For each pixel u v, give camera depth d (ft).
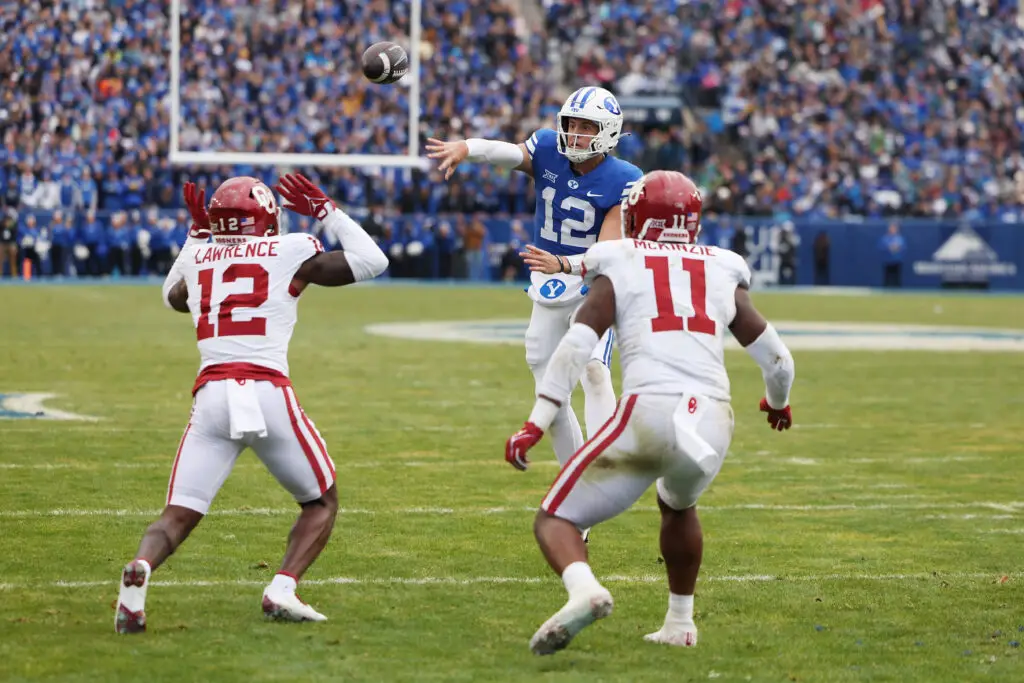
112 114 369.50
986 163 422.41
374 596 70.13
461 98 399.85
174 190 366.63
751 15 437.17
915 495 100.63
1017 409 149.28
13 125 364.38
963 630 65.62
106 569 74.23
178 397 145.89
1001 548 83.66
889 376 180.34
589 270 60.59
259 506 91.97
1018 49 447.83
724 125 414.82
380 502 94.99
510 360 189.47
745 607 69.51
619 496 58.75
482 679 56.44
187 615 65.51
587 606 55.26
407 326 244.83
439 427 129.29
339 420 132.77
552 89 421.18
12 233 350.43
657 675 57.52
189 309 69.05
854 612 68.74
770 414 64.18
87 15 375.25
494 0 414.62
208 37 368.48
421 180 380.99
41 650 59.00
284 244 65.57
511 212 382.83
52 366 172.55
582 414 137.49
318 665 57.88
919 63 437.99
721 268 60.95
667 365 58.95
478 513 91.66
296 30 371.97
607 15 433.89
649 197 61.00
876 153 415.23
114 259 356.18
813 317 286.46
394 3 378.12
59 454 110.93
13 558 76.48
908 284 381.81
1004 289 382.42
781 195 400.47
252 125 367.86
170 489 63.72
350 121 374.02
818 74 431.02
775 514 93.45
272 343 64.69
